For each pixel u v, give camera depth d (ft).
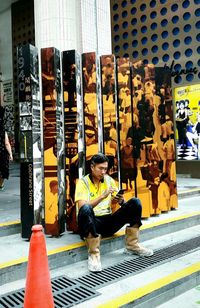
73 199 12.72
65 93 12.67
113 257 11.57
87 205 10.46
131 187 14.29
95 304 8.39
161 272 10.35
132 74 14.44
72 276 9.98
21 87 11.91
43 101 12.15
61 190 12.37
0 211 15.29
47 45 15.39
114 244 12.24
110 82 13.65
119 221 11.62
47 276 7.01
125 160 14.23
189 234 14.34
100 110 13.61
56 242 11.65
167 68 15.92
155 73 15.47
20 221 13.17
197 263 11.00
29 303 6.82
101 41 17.07
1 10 41.73
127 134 14.19
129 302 8.46
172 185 16.58
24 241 11.84
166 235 14.17
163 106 15.70
